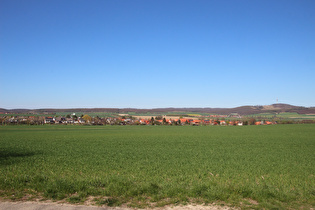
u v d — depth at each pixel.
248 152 23.12
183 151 23.75
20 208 6.71
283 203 7.15
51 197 7.55
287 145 30.30
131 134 55.41
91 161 16.75
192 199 7.42
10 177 9.73
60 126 102.62
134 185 8.60
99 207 6.81
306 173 12.59
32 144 31.47
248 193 7.74
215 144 31.61
